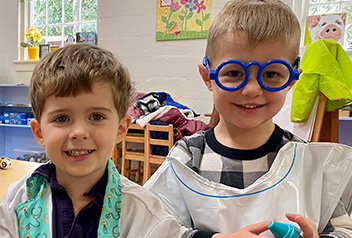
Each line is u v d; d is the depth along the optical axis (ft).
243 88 1.89
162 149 7.02
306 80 4.00
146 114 7.41
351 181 2.07
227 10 2.03
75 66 1.68
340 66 4.08
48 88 1.63
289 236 1.51
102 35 9.69
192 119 7.30
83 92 1.63
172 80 8.90
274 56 1.87
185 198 2.09
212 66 2.10
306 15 7.59
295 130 4.27
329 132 4.30
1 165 3.73
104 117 1.72
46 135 1.67
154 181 2.29
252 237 1.67
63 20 10.88
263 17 1.88
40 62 1.84
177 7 8.63
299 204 1.87
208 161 2.21
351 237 1.83
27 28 11.30
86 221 1.77
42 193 1.83
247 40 1.84
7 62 11.30
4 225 1.83
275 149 2.13
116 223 1.79
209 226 1.95
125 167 7.80
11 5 11.14
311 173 2.05
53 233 1.73
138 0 9.11
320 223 1.99
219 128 2.31
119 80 1.83
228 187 1.97
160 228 1.86
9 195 1.91
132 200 1.92
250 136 2.13
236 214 1.91
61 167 1.68
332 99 3.79
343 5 7.22
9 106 11.35
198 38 8.48
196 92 8.65
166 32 8.82
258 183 1.92
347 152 2.09
